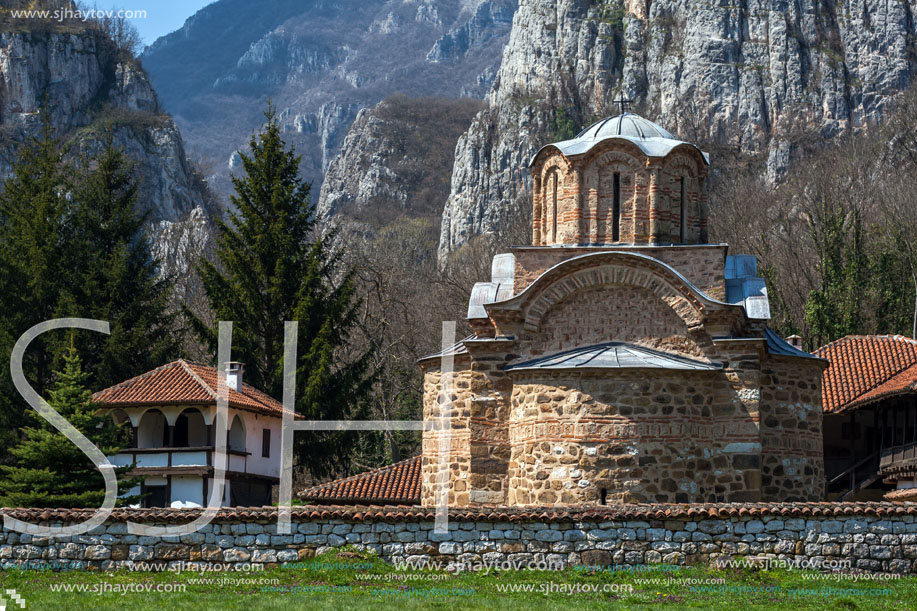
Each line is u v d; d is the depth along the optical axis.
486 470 32.53
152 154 140.75
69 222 63.12
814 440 33.19
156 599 23.44
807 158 112.56
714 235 78.19
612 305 31.88
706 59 151.50
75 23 148.00
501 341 32.34
